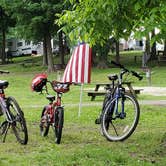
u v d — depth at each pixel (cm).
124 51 6875
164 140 988
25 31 4678
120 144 962
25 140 991
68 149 928
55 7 4203
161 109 1659
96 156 838
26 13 4484
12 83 3572
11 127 1073
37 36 4750
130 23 927
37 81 1084
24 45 7894
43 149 934
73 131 1182
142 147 930
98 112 1577
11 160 834
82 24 877
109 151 873
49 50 4684
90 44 955
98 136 1083
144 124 1308
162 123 1327
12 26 6362
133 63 5016
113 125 1000
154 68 4338
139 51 6662
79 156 836
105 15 879
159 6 786
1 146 983
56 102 1051
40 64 5472
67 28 908
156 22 754
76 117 1466
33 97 2400
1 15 6172
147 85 2975
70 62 1415
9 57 7075
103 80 3528
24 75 4353
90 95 2092
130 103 1036
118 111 993
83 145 970
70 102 2036
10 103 1032
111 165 776
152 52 5028
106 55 4503
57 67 4806
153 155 861
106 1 852
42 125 1093
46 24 4575
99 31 919
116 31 955
